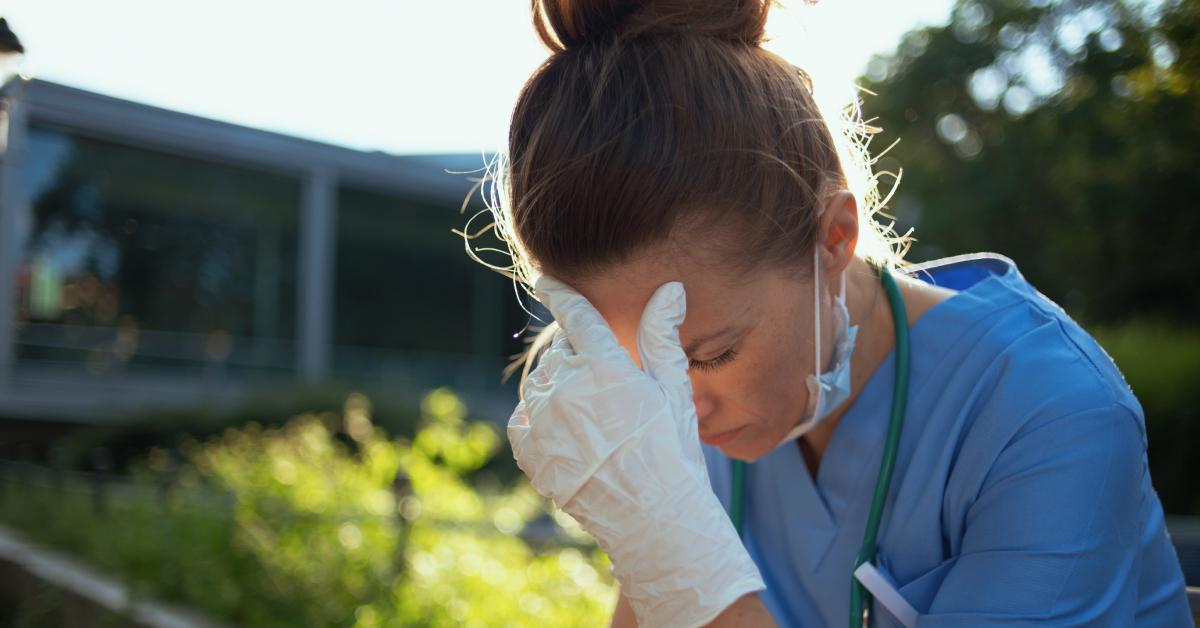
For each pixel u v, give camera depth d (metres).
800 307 1.21
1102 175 14.22
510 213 1.22
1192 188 13.18
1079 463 1.14
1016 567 1.13
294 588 3.73
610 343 1.13
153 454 9.77
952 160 16.75
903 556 1.29
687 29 1.15
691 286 1.13
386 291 14.02
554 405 1.13
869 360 1.37
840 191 1.21
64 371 11.30
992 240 15.95
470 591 3.57
